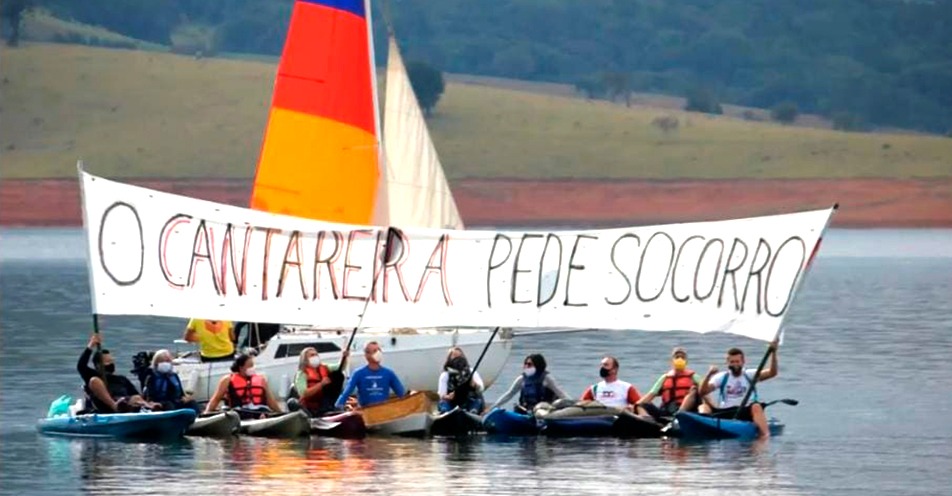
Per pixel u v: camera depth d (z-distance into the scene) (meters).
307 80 97.12
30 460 69.31
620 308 78.31
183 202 77.81
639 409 78.50
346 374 81.94
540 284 79.06
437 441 74.69
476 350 89.38
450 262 79.62
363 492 61.44
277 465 67.56
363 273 79.62
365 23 97.88
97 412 77.75
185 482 63.59
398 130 104.56
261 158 97.19
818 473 66.12
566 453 71.12
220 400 79.06
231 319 78.31
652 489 62.34
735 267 77.44
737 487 63.09
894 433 78.25
